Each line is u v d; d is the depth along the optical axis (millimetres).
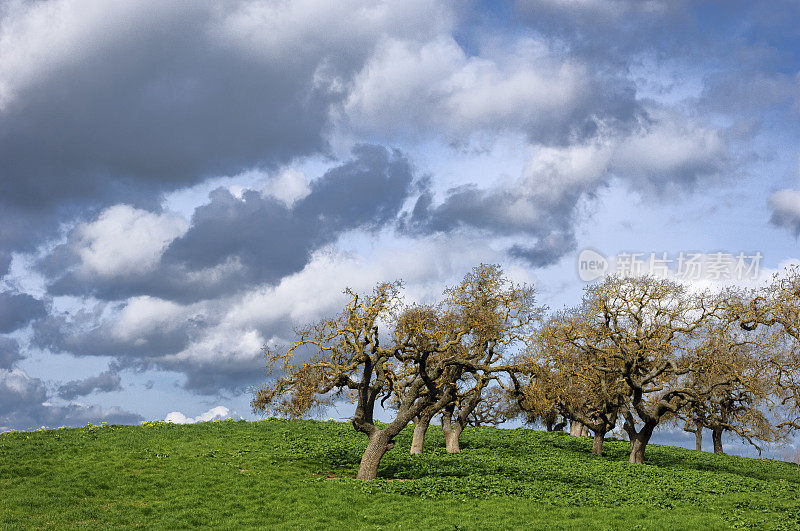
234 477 34125
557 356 48500
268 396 35656
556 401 50156
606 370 46875
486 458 44562
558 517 28266
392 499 30969
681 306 47781
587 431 67250
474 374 42375
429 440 52438
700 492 34781
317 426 54812
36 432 46531
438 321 38875
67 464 35594
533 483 35344
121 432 47125
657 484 36531
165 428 50031
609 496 32531
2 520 26078
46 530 25156
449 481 34531
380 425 57969
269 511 28703
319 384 35094
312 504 29672
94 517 27094
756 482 39812
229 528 26328
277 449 42875
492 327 42531
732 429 58219
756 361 46875
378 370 37812
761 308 46344
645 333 47375
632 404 47031
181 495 30719
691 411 52969
